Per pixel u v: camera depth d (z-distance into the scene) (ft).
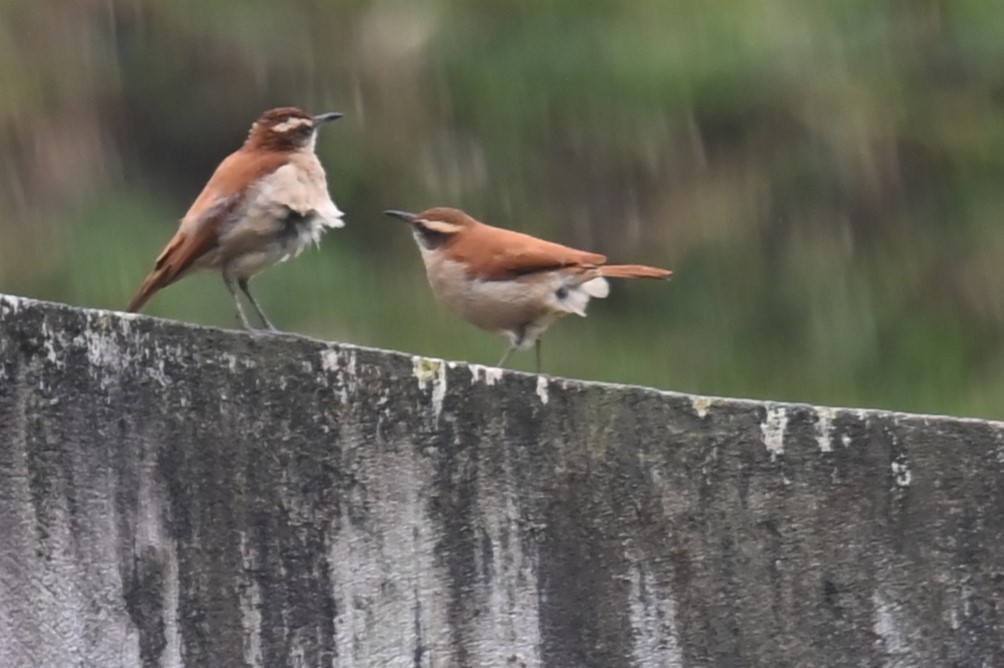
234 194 32.94
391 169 63.67
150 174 63.36
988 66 64.80
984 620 24.68
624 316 61.41
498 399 23.85
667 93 63.26
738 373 59.77
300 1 67.05
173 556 22.71
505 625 23.63
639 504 24.11
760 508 24.39
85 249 58.18
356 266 59.16
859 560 24.52
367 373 23.49
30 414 22.39
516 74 64.44
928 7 65.57
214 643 22.75
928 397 59.98
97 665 22.34
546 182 63.31
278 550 23.04
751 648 24.20
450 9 66.23
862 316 61.11
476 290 36.22
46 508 22.35
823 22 65.46
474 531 23.66
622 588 23.99
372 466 23.43
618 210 62.90
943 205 63.52
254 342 23.20
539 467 23.90
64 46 63.98
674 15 64.64
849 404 59.47
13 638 22.12
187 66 64.95
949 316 61.62
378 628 23.26
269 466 23.11
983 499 24.80
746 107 63.72
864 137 63.41
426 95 64.80
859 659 24.40
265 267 33.96
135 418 22.74
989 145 63.77
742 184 62.69
